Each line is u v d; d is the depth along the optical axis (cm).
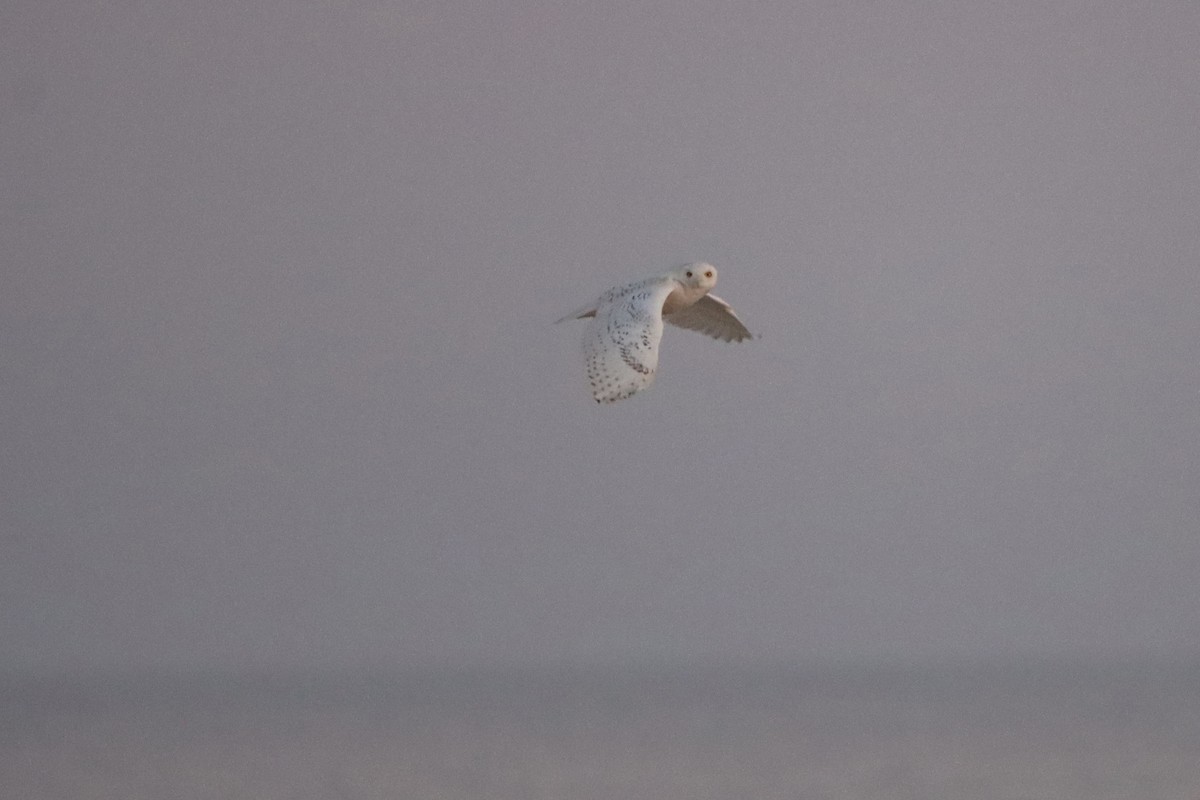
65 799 3841
